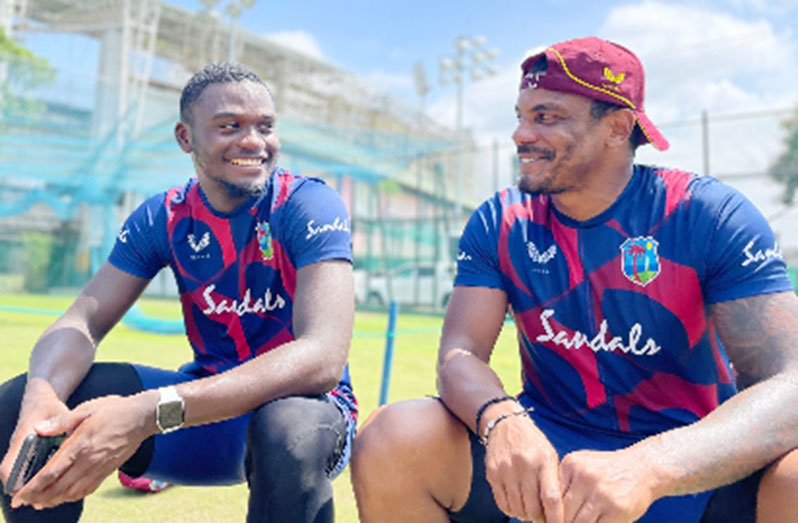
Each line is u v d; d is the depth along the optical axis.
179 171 12.80
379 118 22.55
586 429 1.56
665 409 1.52
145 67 19.91
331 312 1.54
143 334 7.46
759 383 1.29
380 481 1.41
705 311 1.49
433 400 1.47
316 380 1.45
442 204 16.69
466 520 1.50
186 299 1.83
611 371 1.51
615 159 1.50
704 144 13.30
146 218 1.84
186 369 1.84
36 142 12.54
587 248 1.53
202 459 1.65
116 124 12.77
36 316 9.47
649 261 1.48
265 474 1.30
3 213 13.72
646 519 1.40
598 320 1.51
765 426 1.22
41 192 13.38
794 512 1.20
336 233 1.65
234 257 1.74
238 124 1.65
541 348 1.58
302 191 1.72
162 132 12.76
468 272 1.64
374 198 17.41
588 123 1.46
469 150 14.95
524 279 1.58
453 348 1.54
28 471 1.31
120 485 2.60
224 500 2.42
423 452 1.39
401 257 16.61
